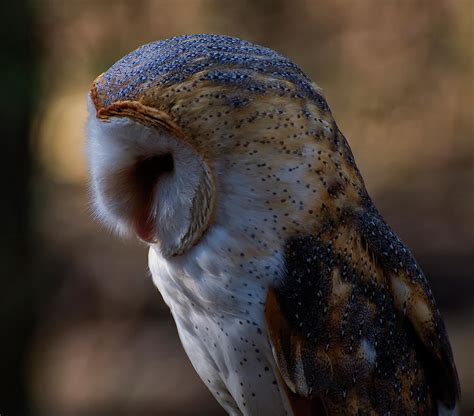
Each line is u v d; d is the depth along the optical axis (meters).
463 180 20.19
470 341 16.17
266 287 4.42
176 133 4.29
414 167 20.33
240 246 4.37
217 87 4.31
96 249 18.62
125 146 4.40
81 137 4.82
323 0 15.88
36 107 11.43
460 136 19.48
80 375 16.50
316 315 4.49
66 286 17.61
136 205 4.55
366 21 16.27
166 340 17.56
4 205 11.29
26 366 11.80
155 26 14.24
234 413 5.00
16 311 11.57
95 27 12.95
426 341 4.88
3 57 10.89
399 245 4.84
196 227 4.39
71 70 12.38
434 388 5.00
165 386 16.16
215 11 14.80
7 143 11.20
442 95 18.20
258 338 4.50
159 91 4.31
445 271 18.31
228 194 4.34
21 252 11.48
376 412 4.69
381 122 16.47
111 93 4.43
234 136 4.30
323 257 4.46
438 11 16.55
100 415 15.33
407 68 16.44
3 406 11.67
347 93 16.05
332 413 4.62
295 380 4.53
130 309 17.97
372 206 4.82
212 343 4.67
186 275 4.53
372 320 4.66
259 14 15.00
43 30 11.81
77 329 17.61
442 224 19.94
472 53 16.83
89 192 4.75
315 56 15.74
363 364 4.63
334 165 4.50
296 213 4.39
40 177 12.21
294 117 4.39
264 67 4.45
